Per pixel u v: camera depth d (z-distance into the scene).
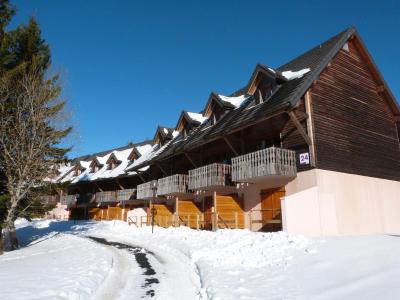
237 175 17.16
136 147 38.59
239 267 9.62
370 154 18.08
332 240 11.16
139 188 28.66
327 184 15.34
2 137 17.73
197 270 10.50
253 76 18.92
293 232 14.13
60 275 9.16
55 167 20.53
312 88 16.23
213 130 20.67
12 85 19.12
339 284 6.79
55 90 19.72
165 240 17.59
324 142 15.84
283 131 16.94
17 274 9.38
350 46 19.23
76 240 21.09
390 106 20.52
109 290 8.49
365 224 16.41
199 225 22.52
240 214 18.98
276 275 8.25
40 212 21.22
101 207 40.03
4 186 18.70
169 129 31.67
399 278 6.44
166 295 8.02
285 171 15.48
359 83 19.02
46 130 19.34
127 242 19.28
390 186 18.61
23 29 20.66
